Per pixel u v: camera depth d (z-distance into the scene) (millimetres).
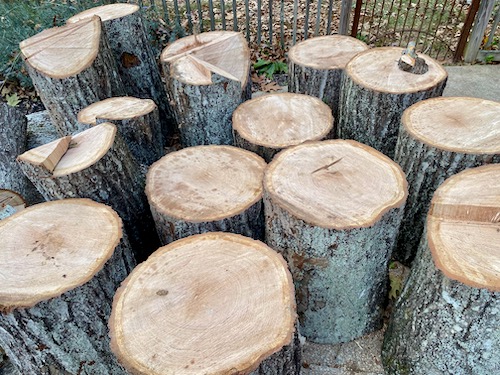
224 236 1850
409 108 2574
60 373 1941
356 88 2826
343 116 3107
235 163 2512
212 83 2941
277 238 2076
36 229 2018
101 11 3879
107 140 2443
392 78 2832
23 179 3605
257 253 1755
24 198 3365
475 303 1573
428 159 2309
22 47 3412
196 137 3271
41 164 2203
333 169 2127
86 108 3154
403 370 2088
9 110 3889
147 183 2393
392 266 2836
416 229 2621
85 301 1804
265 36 5727
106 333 1967
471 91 4457
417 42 5371
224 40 3623
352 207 1907
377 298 2307
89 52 3270
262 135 2666
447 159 2242
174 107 3297
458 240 1695
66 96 3209
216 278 1667
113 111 3051
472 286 1527
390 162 2148
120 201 2539
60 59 3252
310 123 2748
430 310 1783
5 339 1829
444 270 1594
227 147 2660
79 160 2348
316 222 1831
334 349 2379
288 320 1502
